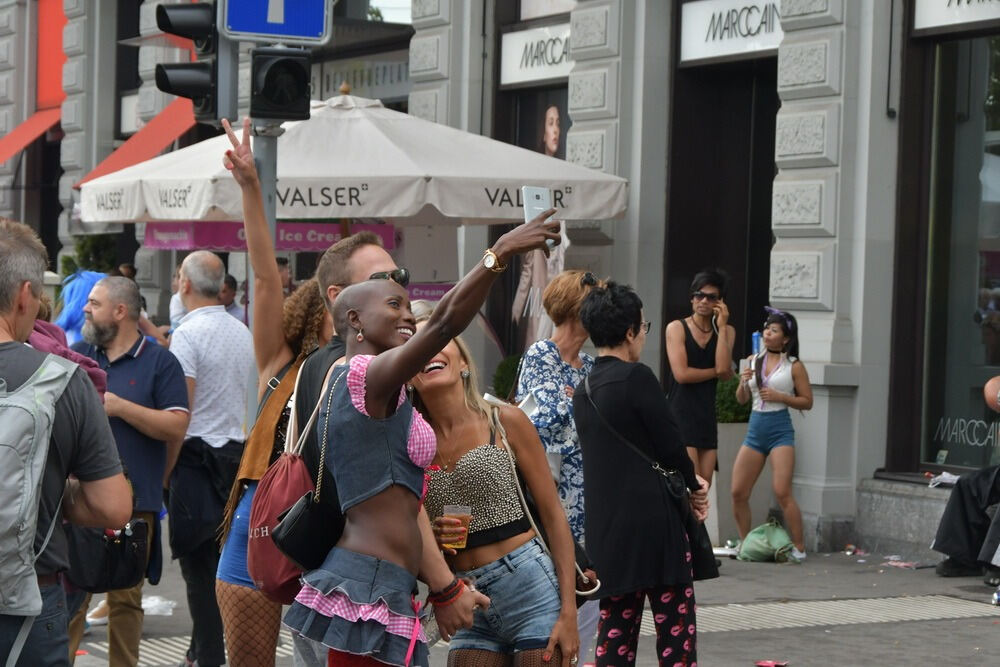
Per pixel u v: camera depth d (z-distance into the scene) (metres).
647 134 23.17
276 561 7.42
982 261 19.36
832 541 19.69
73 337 14.20
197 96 13.72
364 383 6.79
